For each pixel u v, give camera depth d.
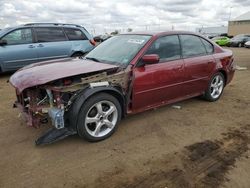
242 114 4.94
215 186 2.79
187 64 4.75
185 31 4.96
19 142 3.75
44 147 3.60
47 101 3.62
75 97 3.48
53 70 3.65
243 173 3.02
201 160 3.29
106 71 3.78
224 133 4.09
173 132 4.11
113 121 3.91
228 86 7.23
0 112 5.02
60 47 9.14
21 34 8.52
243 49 24.16
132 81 3.97
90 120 3.61
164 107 5.24
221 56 5.54
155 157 3.36
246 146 3.65
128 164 3.21
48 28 9.02
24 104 3.85
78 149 3.55
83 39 9.83
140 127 4.28
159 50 4.38
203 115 4.85
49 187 2.79
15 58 8.39
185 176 2.96
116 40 4.84
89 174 3.01
